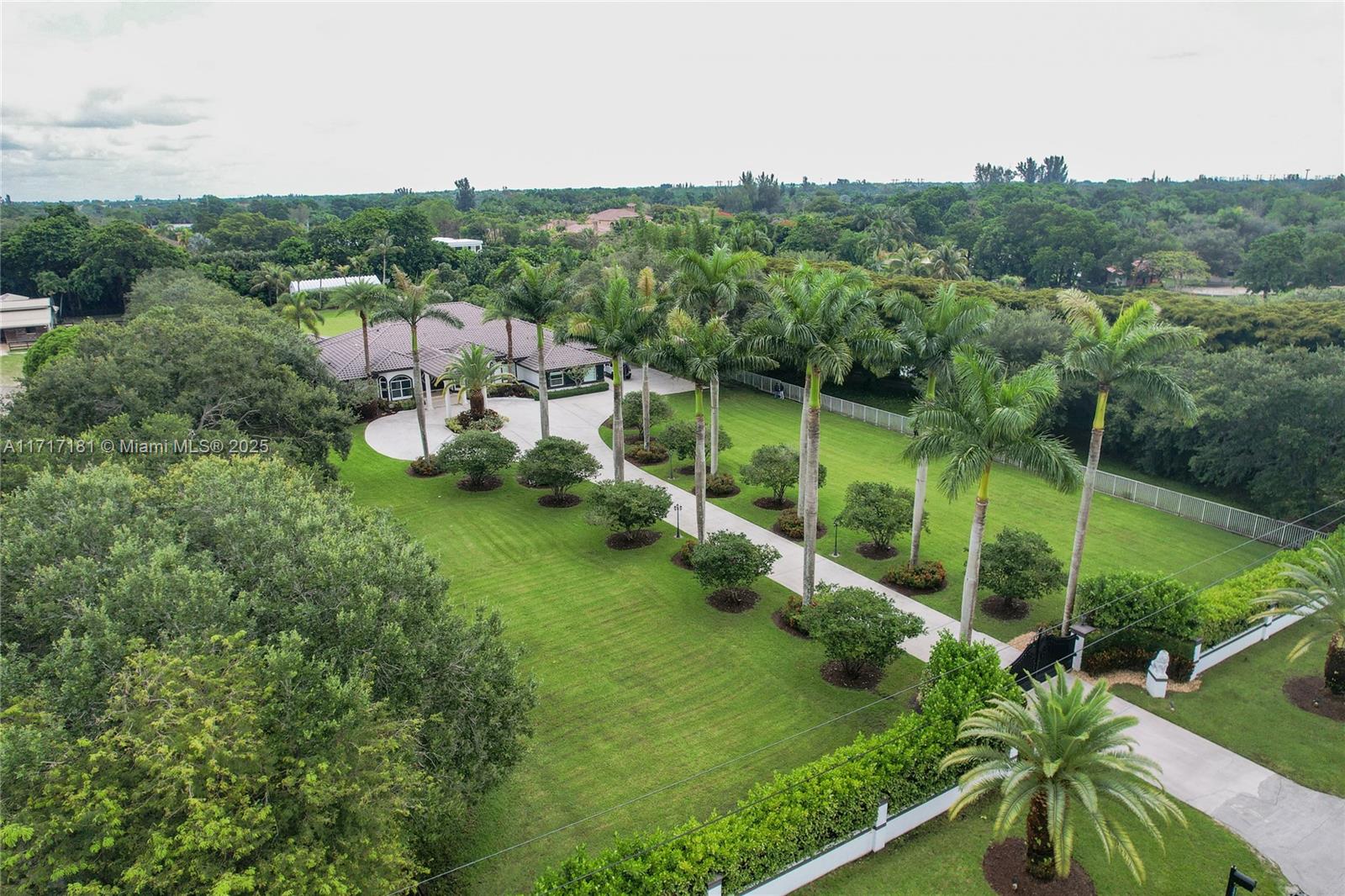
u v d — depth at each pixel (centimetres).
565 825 1677
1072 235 10581
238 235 12775
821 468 3553
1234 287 10619
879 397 5812
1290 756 1938
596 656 2341
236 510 1596
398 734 1289
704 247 6141
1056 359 2370
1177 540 3272
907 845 1641
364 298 4838
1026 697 1540
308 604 1377
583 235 13000
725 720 2044
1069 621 2362
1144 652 2298
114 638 1204
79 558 1368
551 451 3466
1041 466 1955
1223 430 3472
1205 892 1531
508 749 1532
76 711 1151
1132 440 4134
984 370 1994
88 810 1009
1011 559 2512
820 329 2362
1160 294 4950
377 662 1395
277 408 3070
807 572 2512
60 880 1071
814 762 1833
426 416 4959
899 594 2755
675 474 3984
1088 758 1415
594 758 1892
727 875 1420
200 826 1018
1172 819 1728
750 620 2555
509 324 5272
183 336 3088
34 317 8338
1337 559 2161
